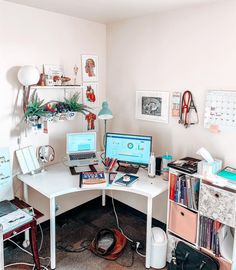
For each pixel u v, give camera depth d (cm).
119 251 243
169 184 228
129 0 217
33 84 231
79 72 289
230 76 217
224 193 192
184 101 248
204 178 205
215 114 228
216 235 202
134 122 296
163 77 262
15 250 248
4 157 233
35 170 256
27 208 222
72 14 263
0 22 221
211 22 222
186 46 241
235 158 222
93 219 306
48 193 214
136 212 312
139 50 278
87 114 305
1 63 226
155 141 279
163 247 226
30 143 257
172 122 262
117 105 311
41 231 275
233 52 213
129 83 294
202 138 241
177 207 226
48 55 258
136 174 257
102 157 293
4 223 195
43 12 248
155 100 271
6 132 238
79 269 227
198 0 213
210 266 200
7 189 235
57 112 258
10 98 236
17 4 229
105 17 274
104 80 318
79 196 315
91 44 296
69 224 295
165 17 251
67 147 270
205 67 231
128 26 283
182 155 259
